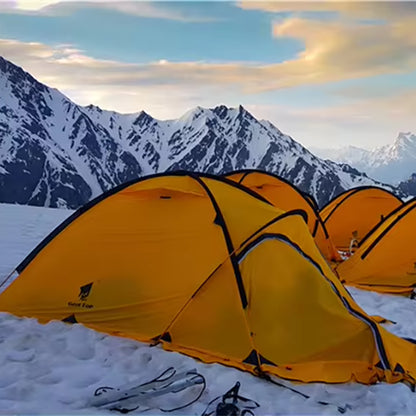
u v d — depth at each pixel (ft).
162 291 17.97
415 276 28.50
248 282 17.22
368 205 44.19
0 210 75.05
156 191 19.84
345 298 17.99
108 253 19.24
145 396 12.84
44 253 20.08
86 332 17.37
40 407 11.98
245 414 12.41
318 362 15.46
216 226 18.33
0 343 16.07
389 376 15.03
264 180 38.52
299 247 18.43
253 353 15.60
